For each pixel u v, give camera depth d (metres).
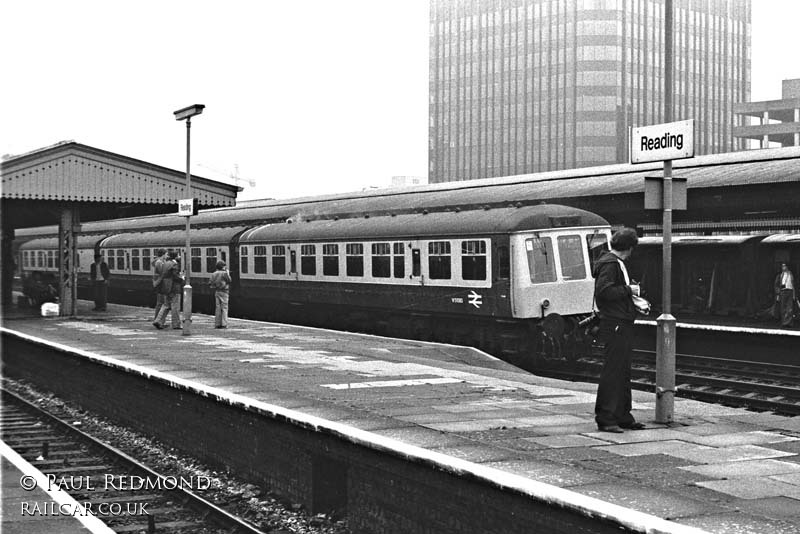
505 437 9.11
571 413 10.61
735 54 105.19
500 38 99.31
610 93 90.31
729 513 6.37
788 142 89.19
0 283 35.25
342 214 29.12
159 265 24.44
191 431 12.89
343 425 9.20
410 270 24.48
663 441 8.92
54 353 19.67
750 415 10.43
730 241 30.11
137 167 29.02
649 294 31.34
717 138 103.12
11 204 29.52
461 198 28.31
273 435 10.46
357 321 27.66
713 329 22.62
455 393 12.32
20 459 11.33
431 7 107.56
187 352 18.09
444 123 106.50
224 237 33.53
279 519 9.71
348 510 9.02
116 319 28.72
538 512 6.54
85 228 49.50
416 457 7.77
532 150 96.25
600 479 7.33
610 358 9.44
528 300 21.38
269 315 32.62
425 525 7.82
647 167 25.09
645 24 93.44
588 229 22.31
